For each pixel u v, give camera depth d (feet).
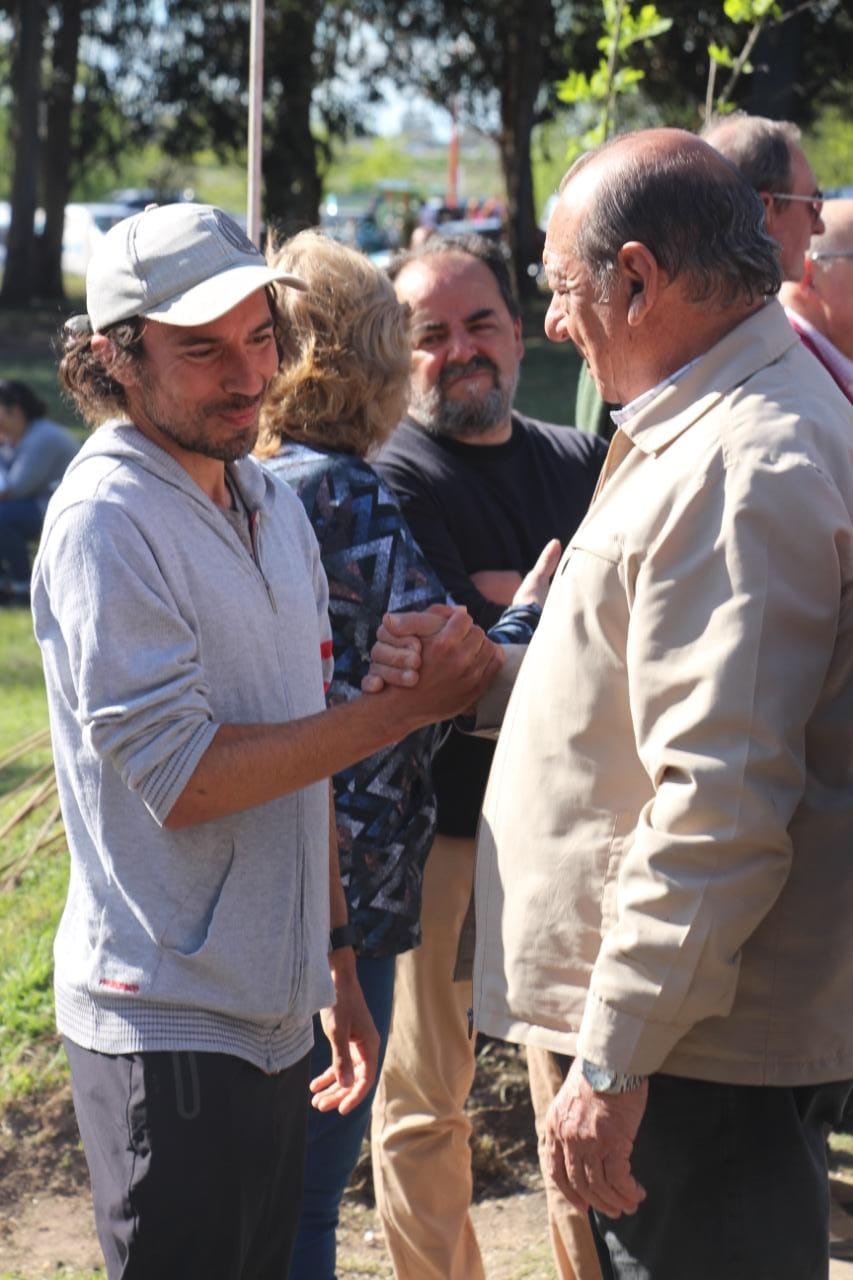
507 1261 10.76
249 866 6.76
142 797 6.47
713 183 6.58
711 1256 6.77
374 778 8.43
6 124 106.01
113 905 6.70
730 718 6.03
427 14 82.69
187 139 90.94
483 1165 11.78
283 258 8.59
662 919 6.14
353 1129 8.74
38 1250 10.72
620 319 6.72
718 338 6.64
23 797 17.84
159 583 6.50
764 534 6.08
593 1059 6.27
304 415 8.52
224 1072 6.68
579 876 6.69
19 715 22.65
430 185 204.95
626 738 6.60
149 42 89.56
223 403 6.67
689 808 6.08
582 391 12.35
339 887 8.07
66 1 90.94
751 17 14.21
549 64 81.76
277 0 83.15
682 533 6.23
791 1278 6.76
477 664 7.36
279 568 7.13
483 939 7.10
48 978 13.25
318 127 92.32
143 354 6.63
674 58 51.67
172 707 6.40
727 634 6.07
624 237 6.59
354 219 106.63
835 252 11.10
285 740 6.66
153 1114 6.58
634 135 6.85
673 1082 6.72
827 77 58.65
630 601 6.46
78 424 51.57
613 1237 7.08
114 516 6.47
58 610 6.51
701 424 6.41
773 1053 6.54
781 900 6.51
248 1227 6.83
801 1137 6.83
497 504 10.08
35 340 75.46
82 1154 11.57
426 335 9.91
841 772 6.50
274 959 6.82
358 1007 8.04
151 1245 6.57
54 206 94.99
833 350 11.18
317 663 7.33
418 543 9.68
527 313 75.72
